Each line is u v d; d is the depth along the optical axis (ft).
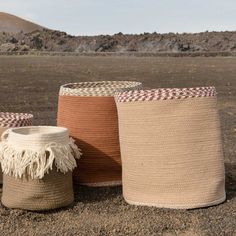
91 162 20.24
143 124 17.97
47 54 196.44
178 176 17.78
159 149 17.84
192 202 17.85
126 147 18.51
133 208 18.07
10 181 17.97
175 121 17.75
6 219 17.20
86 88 20.70
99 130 20.04
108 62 131.85
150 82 73.15
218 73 89.76
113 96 20.04
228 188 20.62
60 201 17.93
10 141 17.97
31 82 71.05
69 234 15.88
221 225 16.47
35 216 17.48
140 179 18.19
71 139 19.02
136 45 284.20
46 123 37.60
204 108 18.07
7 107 46.83
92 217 17.33
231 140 31.12
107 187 20.49
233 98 53.98
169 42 279.90
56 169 17.71
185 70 97.81
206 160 18.02
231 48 283.18
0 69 95.86
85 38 296.30
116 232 16.03
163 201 17.93
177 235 15.79
